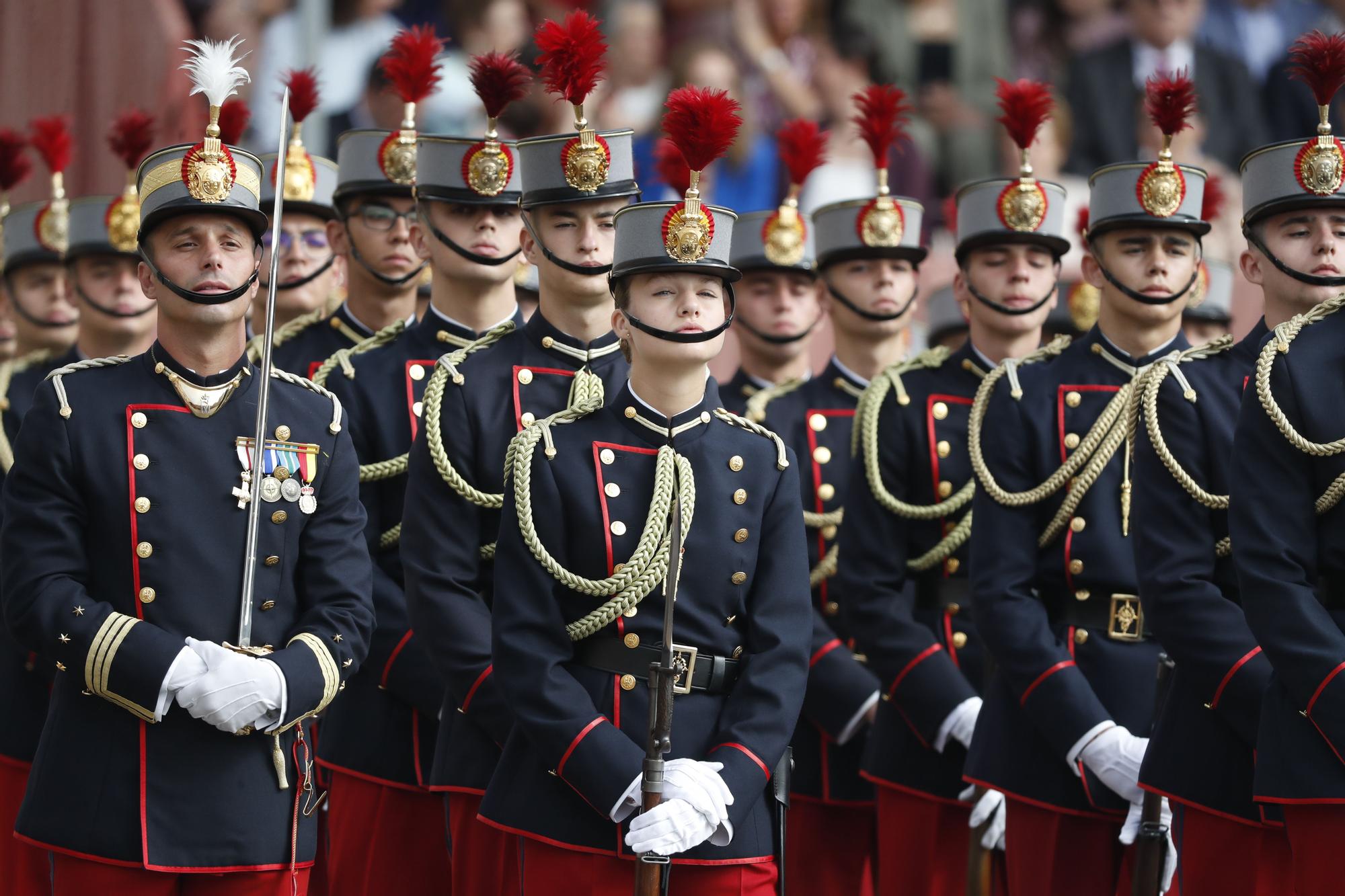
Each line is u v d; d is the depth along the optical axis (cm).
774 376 2842
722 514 1742
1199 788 1961
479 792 1980
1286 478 1775
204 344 1773
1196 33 4869
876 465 2481
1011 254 2505
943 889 2434
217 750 1722
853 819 2588
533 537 1734
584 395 2005
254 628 1761
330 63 4628
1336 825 1728
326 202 2655
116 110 3853
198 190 1730
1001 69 4922
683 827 1593
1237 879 1956
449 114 4531
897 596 2450
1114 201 2252
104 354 2738
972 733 2323
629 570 1716
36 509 1722
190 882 1733
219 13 4566
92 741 1712
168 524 1738
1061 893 2191
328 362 2281
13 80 3859
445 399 2033
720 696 1730
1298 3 4984
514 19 4647
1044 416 2278
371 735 2189
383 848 2191
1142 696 2202
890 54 4897
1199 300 2989
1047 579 2256
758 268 2809
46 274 3022
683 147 1706
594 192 2008
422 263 2425
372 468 2189
